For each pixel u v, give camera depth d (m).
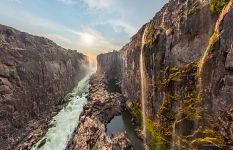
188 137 19.05
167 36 24.67
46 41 58.16
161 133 24.92
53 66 56.44
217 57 15.81
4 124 31.50
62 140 34.34
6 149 29.58
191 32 20.08
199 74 18.17
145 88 33.69
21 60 39.03
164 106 24.39
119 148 29.39
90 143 30.64
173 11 24.61
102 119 40.47
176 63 22.53
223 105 15.09
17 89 35.97
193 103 18.73
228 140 14.65
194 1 20.25
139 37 40.69
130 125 39.91
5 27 39.56
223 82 15.13
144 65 33.62
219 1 16.97
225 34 15.01
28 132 35.34
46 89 48.28
